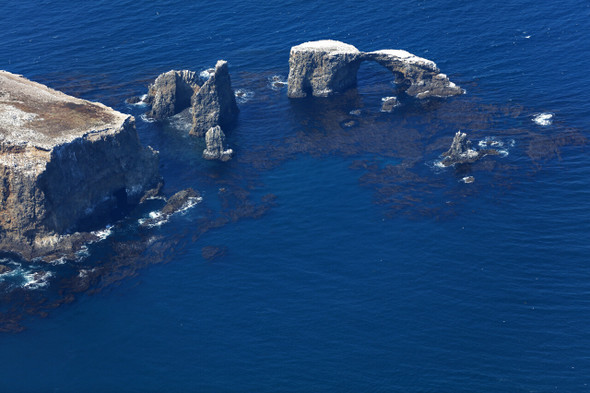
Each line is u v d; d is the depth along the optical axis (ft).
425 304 452.35
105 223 540.11
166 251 508.94
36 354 437.17
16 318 462.60
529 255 485.97
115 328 451.12
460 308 448.24
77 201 536.01
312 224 524.93
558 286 461.37
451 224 514.68
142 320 455.22
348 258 492.13
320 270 483.51
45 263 505.25
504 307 447.83
